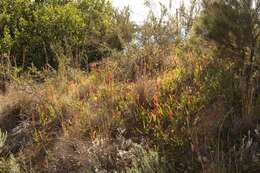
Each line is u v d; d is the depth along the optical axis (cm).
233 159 362
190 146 386
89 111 466
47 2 834
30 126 490
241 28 437
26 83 568
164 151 380
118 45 740
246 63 440
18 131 491
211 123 397
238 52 447
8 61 621
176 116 410
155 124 424
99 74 586
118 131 432
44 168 418
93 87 540
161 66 565
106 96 495
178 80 487
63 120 484
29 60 728
